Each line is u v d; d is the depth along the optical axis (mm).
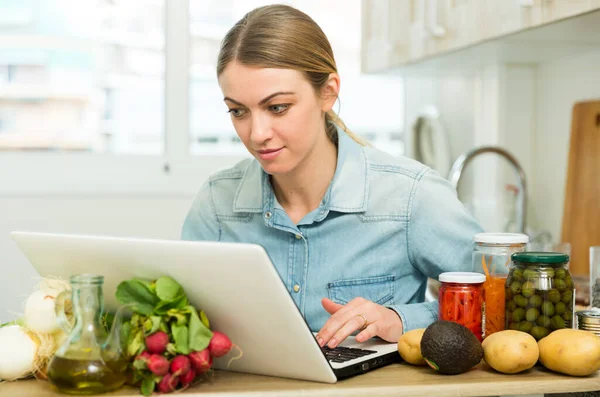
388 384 1004
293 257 1439
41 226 2609
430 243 1411
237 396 959
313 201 1419
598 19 1655
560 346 1051
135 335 971
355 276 1428
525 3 1757
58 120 2721
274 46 1159
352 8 2971
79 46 2725
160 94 2812
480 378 1043
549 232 2414
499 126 2572
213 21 2852
